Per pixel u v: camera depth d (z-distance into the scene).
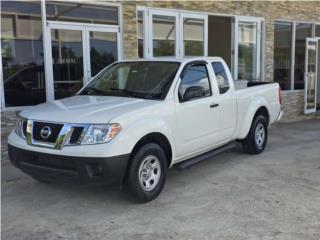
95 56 8.96
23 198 5.43
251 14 12.18
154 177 5.27
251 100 7.44
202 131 6.10
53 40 8.29
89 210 4.99
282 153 8.02
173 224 4.54
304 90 13.68
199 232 4.33
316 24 14.10
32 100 8.15
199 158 6.18
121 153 4.67
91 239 4.21
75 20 8.59
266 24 12.60
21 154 5.09
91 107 5.12
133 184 4.97
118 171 4.68
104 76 6.44
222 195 5.48
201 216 4.76
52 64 8.30
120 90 5.94
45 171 4.88
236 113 6.98
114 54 9.28
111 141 4.64
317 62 14.89
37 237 4.27
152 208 5.02
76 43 8.64
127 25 9.41
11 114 7.78
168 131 5.38
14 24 7.85
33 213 4.92
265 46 12.66
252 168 6.86
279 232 4.32
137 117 4.96
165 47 10.34
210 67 6.50
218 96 6.48
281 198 5.36
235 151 8.12
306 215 4.78
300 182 6.06
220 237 4.21
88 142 4.65
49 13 8.21
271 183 6.01
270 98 8.12
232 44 12.08
